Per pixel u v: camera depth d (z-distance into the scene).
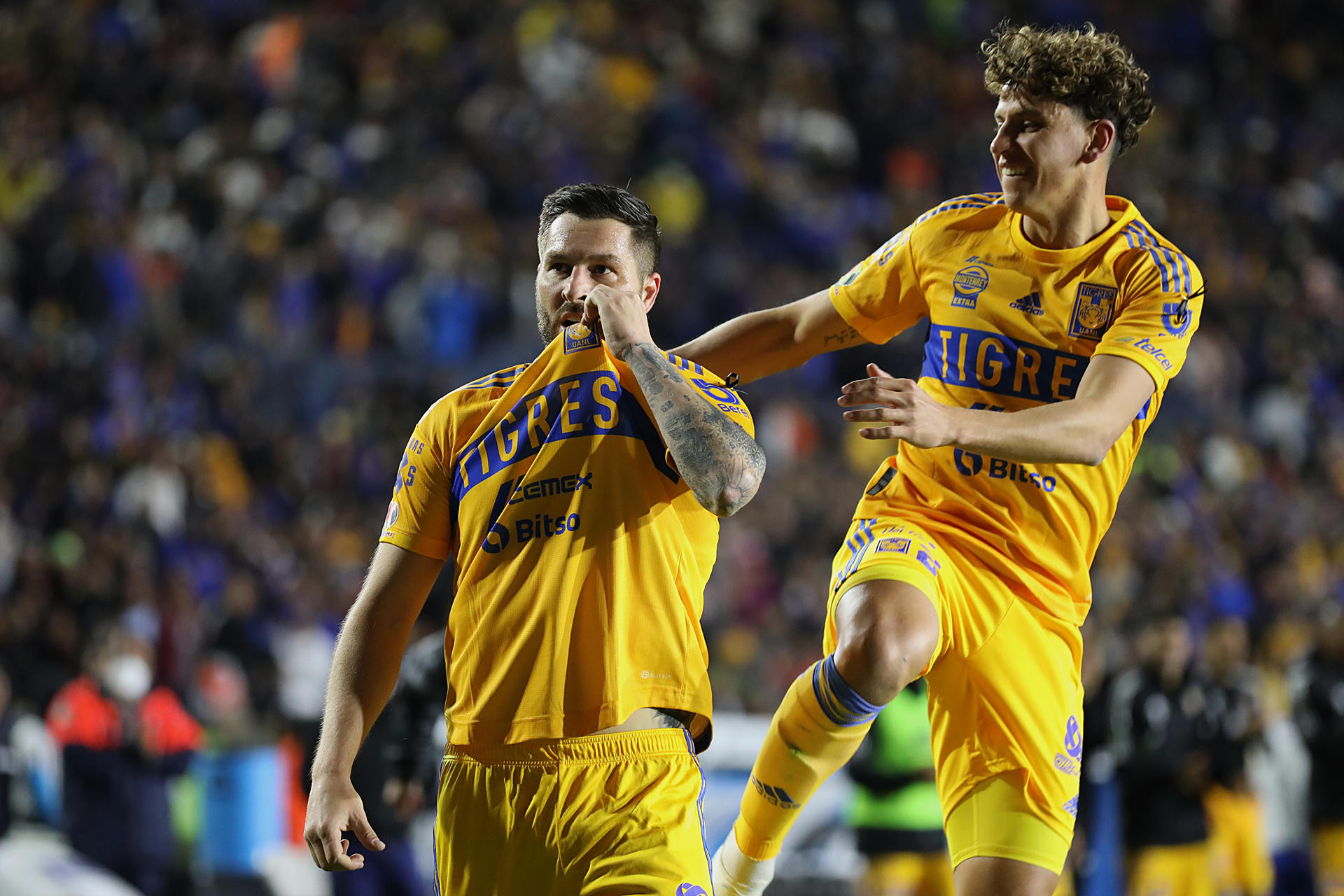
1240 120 75.81
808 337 14.30
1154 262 12.67
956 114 72.31
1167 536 48.06
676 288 54.72
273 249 52.16
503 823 10.66
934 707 13.30
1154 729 28.09
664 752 10.73
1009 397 12.94
